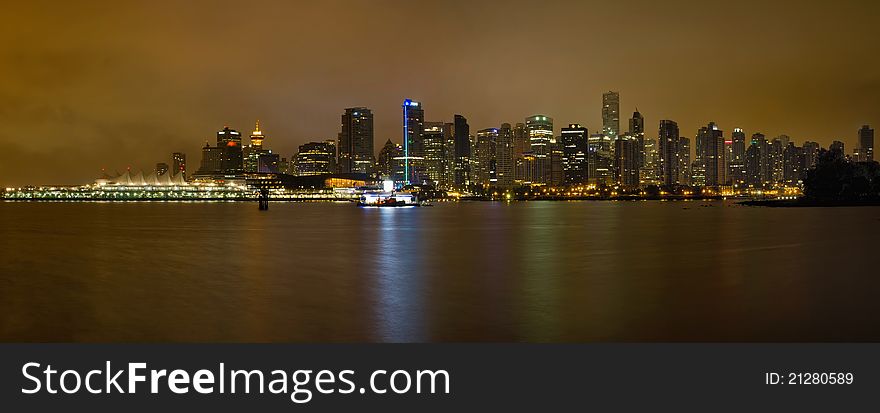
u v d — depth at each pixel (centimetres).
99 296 3488
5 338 2527
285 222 14312
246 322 2783
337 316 2902
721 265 4959
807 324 2694
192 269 4803
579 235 9069
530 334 2550
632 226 11900
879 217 14162
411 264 5169
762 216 15900
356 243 7625
